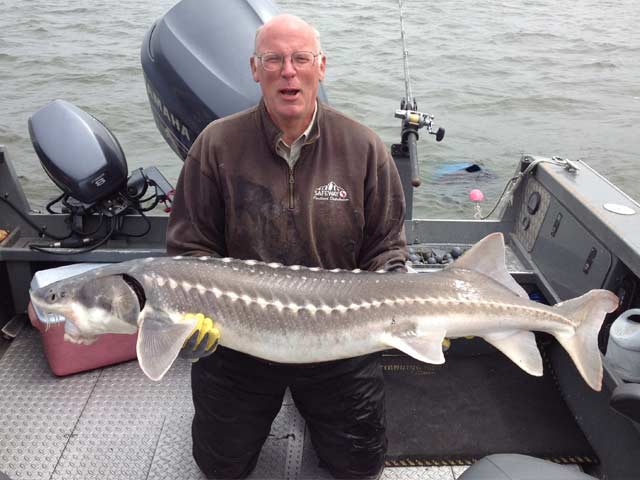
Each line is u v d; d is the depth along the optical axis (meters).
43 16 14.79
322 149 2.81
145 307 2.69
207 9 4.34
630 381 3.33
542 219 4.37
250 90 4.12
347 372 3.05
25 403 3.84
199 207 2.88
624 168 8.94
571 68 13.23
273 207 2.82
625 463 3.30
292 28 2.60
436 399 3.92
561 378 4.02
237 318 2.71
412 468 3.50
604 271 3.58
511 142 9.64
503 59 13.50
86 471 3.42
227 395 3.06
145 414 3.80
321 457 3.38
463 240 4.80
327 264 2.96
